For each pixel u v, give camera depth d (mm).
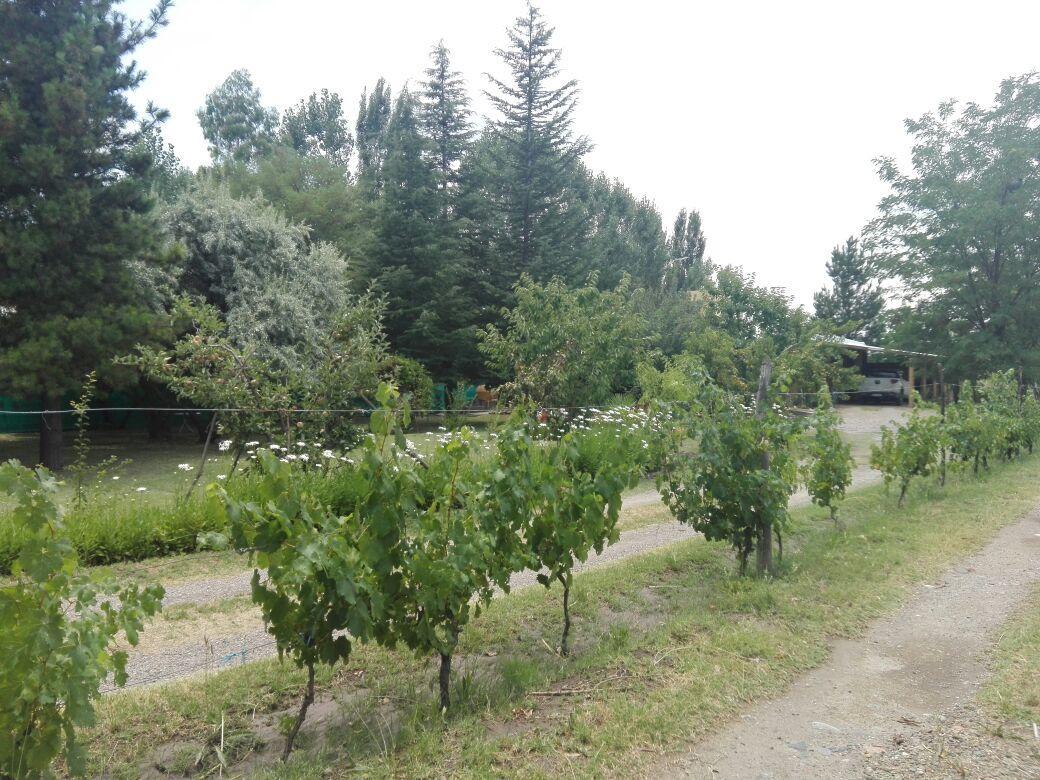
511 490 3963
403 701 3752
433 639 3482
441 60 29000
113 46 13883
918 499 10102
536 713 3574
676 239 67125
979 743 3387
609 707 3605
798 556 6801
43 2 13625
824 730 3510
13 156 12945
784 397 8062
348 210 35188
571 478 4594
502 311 16766
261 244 19141
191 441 18922
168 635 4863
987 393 15539
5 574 5934
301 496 3115
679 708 3615
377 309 10680
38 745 2441
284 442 8648
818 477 8008
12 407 20281
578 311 15258
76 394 13711
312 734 3412
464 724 3396
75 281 13289
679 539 7988
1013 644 4586
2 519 6234
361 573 3188
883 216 25188
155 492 10047
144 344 13703
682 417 6516
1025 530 8023
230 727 3473
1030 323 22203
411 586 3449
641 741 3307
